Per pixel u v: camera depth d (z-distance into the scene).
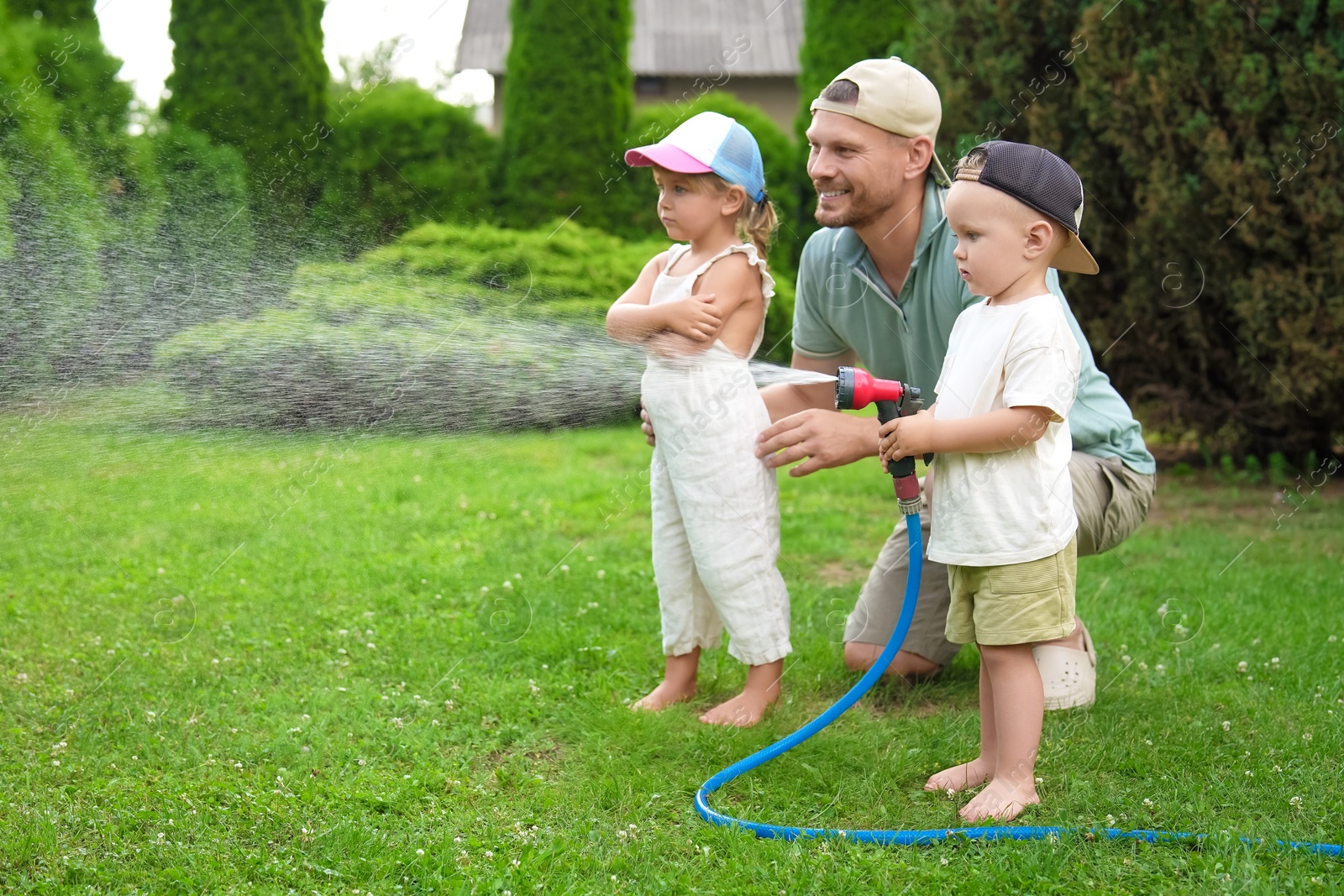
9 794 2.39
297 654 3.38
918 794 2.46
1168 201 5.65
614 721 2.79
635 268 7.58
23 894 2.01
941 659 3.17
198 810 2.32
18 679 3.10
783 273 9.29
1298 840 2.15
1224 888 1.97
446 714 2.90
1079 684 2.90
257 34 8.65
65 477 5.53
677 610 2.96
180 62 8.64
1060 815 2.28
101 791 2.41
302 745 2.71
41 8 7.41
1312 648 3.37
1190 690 3.06
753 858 2.13
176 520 5.10
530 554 4.62
